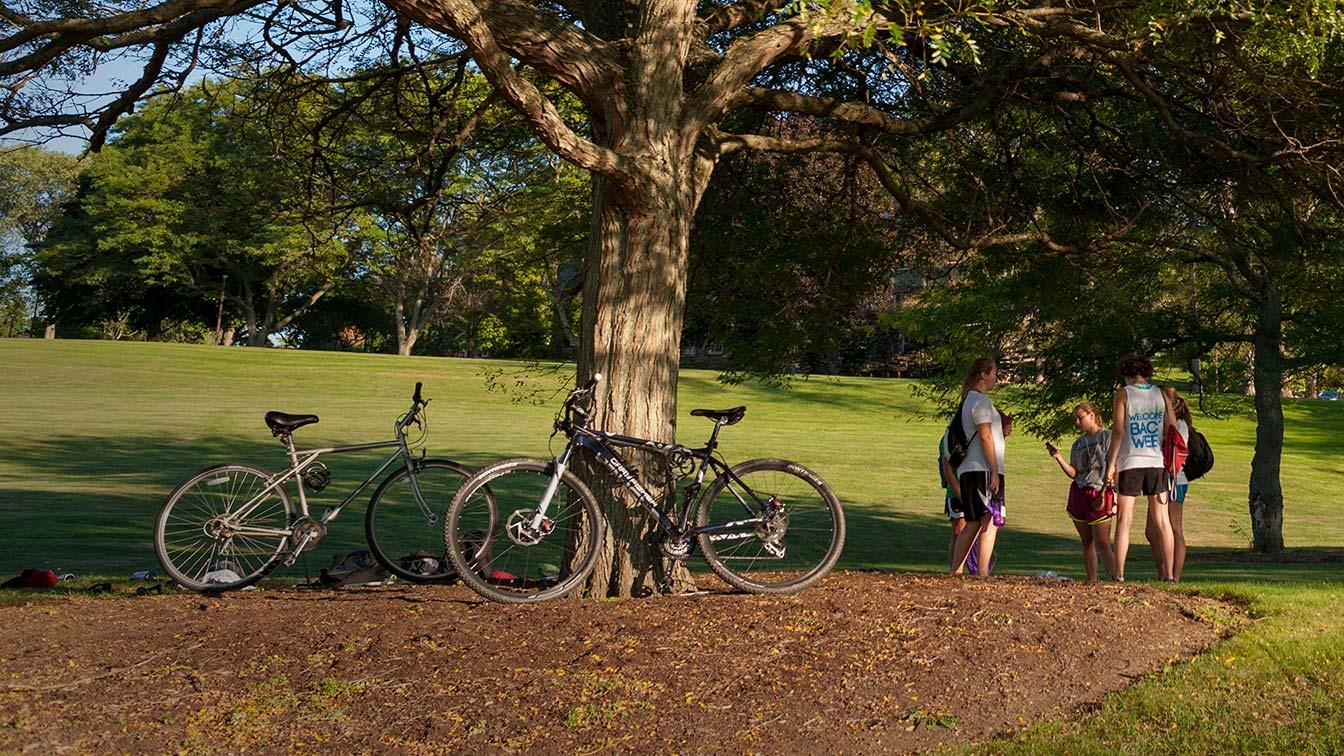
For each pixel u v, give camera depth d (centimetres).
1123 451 835
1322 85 876
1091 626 539
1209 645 528
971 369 794
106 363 4650
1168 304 1970
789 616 549
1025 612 555
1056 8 795
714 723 438
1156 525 834
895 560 1508
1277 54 713
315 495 1708
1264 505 1833
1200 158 1005
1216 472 3102
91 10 839
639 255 636
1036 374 1934
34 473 2161
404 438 696
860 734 432
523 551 655
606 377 639
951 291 1764
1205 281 1975
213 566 664
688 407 4100
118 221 5703
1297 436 4016
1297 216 1066
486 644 509
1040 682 477
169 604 589
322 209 1163
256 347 5981
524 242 1456
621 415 634
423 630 528
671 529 623
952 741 427
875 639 517
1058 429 1923
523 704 451
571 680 470
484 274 4884
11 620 547
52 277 6588
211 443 2786
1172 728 422
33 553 1298
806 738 428
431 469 698
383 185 1160
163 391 4116
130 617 557
